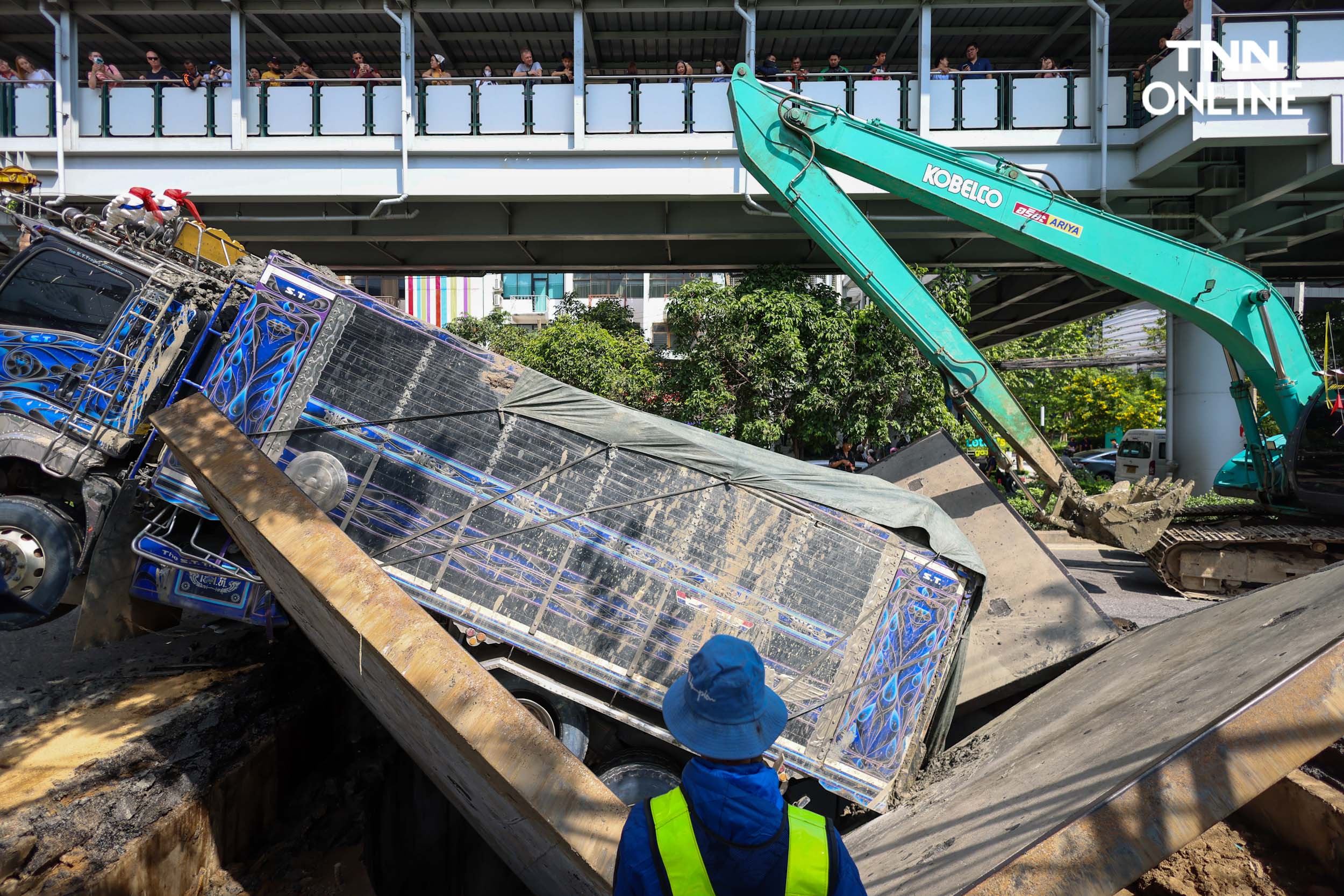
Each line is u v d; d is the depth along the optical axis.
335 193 13.32
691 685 1.68
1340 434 8.76
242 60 13.37
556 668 4.58
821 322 13.41
